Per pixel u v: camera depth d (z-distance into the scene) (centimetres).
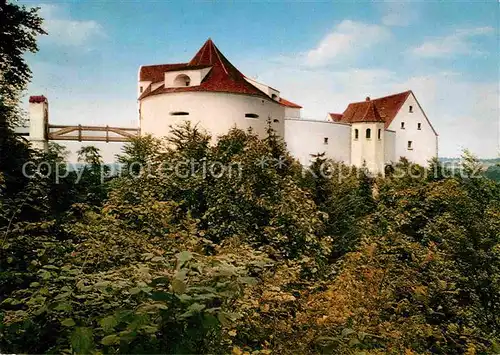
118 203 865
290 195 1216
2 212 597
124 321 209
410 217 1211
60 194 1110
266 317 430
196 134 1527
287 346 351
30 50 2203
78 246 493
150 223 709
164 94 2564
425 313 529
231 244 614
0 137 1179
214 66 2714
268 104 2762
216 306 256
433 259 648
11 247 477
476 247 684
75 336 203
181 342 213
